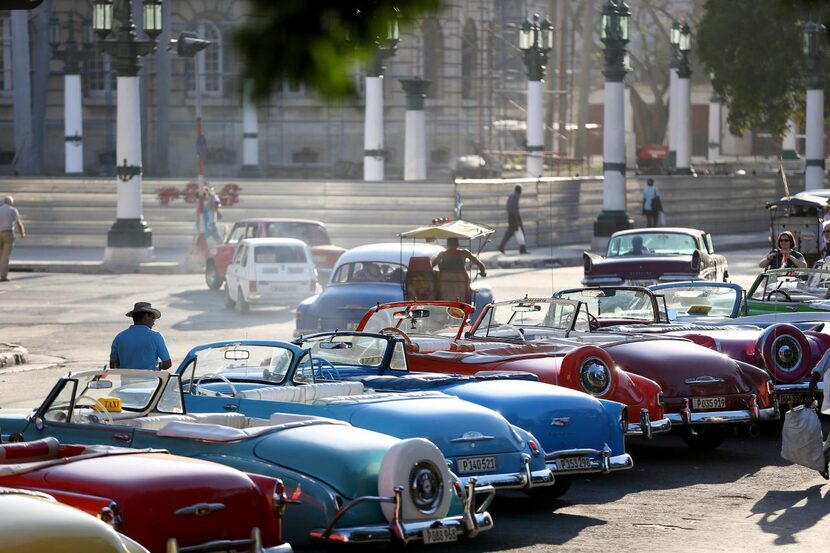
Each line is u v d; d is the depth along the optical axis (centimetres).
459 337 2500
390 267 3650
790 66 9219
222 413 1736
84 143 11738
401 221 7738
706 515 1855
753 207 9775
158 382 1664
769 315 2900
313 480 1454
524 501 1973
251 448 1491
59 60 11669
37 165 10144
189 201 7944
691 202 9181
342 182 7819
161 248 7956
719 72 9488
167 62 10031
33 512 958
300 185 7856
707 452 2430
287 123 11331
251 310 4978
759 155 16075
